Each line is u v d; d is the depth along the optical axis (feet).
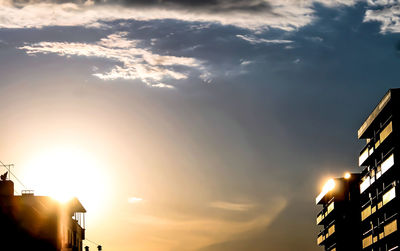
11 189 257.75
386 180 303.68
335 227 406.62
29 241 253.03
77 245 320.09
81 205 303.68
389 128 280.51
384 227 294.25
